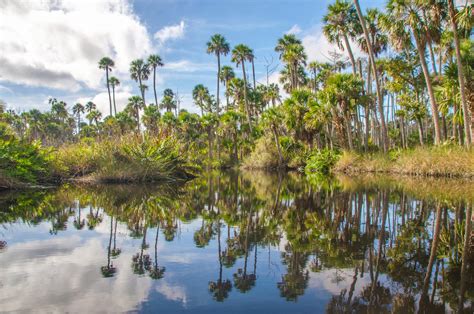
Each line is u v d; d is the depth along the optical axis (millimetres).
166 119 40781
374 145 29859
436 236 6395
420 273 4395
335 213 9273
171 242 6211
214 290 3840
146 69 57688
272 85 53531
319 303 3479
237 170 38688
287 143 36625
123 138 21547
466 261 4871
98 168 20094
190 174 25750
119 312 3260
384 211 9242
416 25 19469
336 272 4469
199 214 9586
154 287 3922
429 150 20062
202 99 59812
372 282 4094
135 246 5883
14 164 16219
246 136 47625
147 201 12109
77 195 13648
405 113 27672
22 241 6188
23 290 3801
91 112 67375
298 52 38250
